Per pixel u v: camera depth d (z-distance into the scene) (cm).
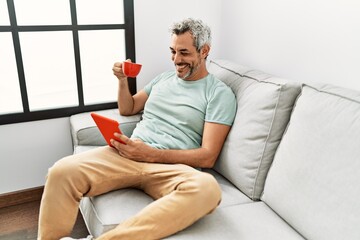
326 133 112
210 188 117
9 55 185
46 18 186
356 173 99
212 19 214
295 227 115
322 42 145
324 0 141
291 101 136
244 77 161
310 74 154
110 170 133
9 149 187
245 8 190
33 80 228
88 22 194
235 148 145
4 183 192
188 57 153
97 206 127
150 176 133
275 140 137
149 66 209
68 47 204
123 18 193
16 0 174
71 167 126
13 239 169
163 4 200
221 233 112
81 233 174
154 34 204
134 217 110
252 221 120
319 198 107
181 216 111
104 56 218
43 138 194
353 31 131
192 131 156
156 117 166
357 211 95
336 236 98
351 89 125
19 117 184
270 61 177
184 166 134
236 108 153
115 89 223
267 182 130
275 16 168
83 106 197
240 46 199
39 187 201
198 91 158
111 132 137
